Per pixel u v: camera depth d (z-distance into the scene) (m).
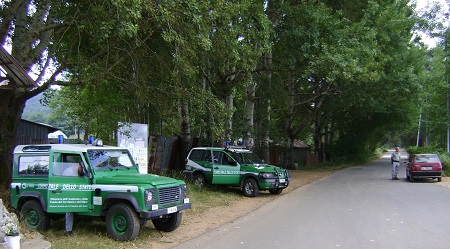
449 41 35.94
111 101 17.92
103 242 8.25
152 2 10.47
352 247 7.74
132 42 12.48
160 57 12.80
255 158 17.64
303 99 32.47
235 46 12.80
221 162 16.77
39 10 12.27
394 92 27.58
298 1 19.09
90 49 14.90
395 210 12.16
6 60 9.75
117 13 9.50
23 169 9.52
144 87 13.30
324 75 18.89
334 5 21.27
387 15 21.56
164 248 8.12
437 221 10.34
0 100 12.34
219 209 13.13
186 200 9.51
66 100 32.09
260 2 15.58
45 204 8.99
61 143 10.08
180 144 20.66
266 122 25.73
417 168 21.86
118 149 9.88
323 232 9.16
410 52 28.36
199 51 12.53
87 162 8.85
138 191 8.35
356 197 15.38
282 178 16.48
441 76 37.50
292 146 35.16
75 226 9.73
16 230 6.65
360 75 17.84
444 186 19.59
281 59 19.52
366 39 18.38
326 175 27.84
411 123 42.28
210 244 8.33
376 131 55.44
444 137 52.31
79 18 11.59
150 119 19.86
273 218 11.23
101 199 8.67
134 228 8.34
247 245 8.12
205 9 11.45
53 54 13.18
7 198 11.16
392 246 7.78
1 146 12.27
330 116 42.62
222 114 13.62
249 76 14.70
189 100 13.28
